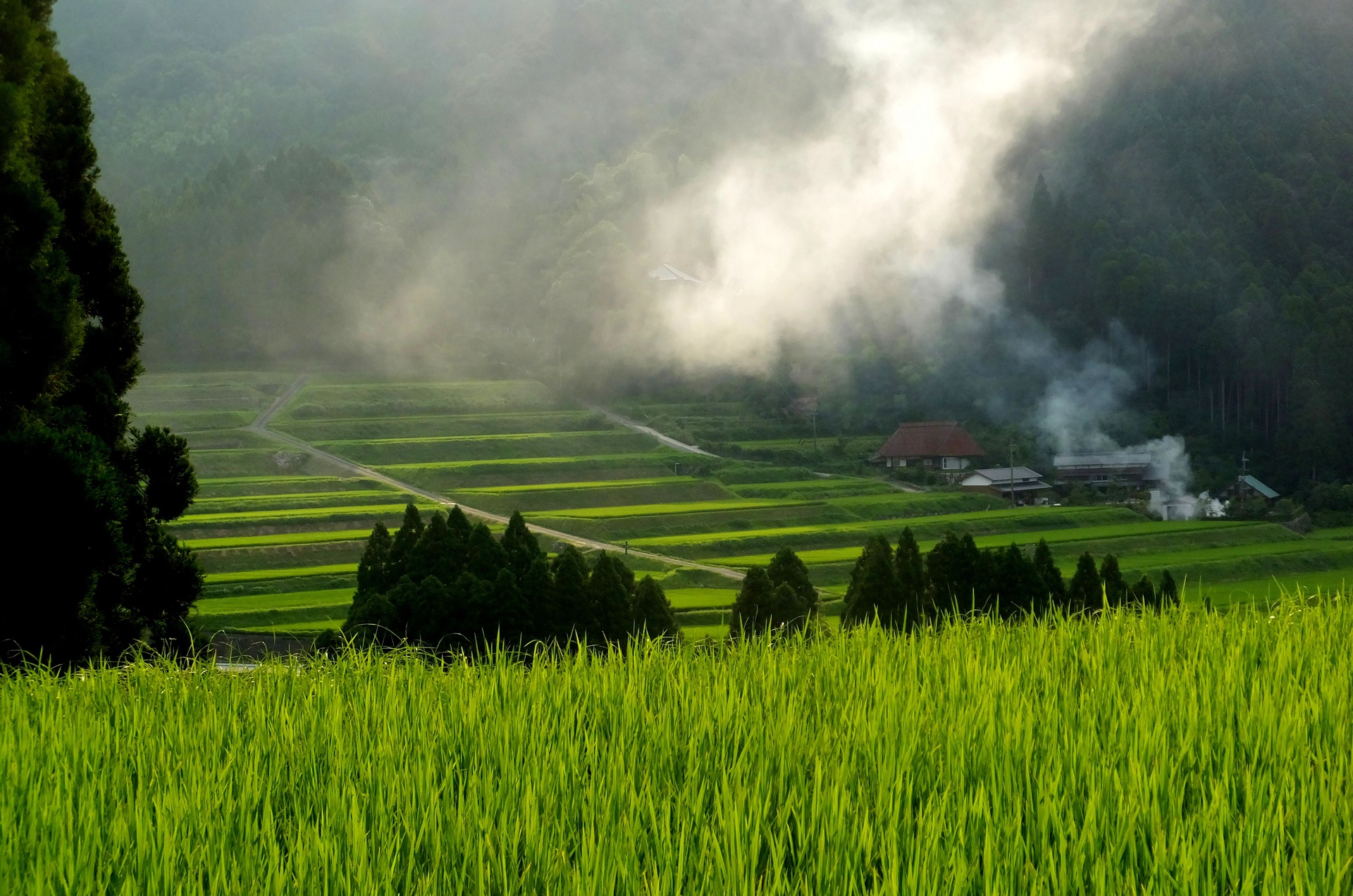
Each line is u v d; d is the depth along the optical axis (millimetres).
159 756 8195
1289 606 12922
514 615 46781
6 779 7668
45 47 38156
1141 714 8344
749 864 6086
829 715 9070
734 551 136625
